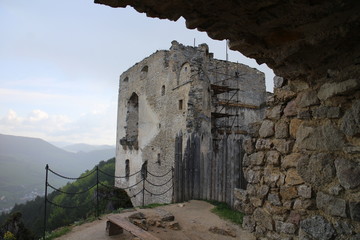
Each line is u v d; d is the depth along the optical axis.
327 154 3.04
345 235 2.78
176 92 14.09
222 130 15.09
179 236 6.34
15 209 36.06
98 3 2.57
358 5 2.22
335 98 3.02
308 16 2.44
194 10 2.60
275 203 3.69
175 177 10.33
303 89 3.48
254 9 2.47
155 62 16.75
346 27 2.45
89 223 7.91
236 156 8.46
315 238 3.07
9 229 9.46
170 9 2.62
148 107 17.33
